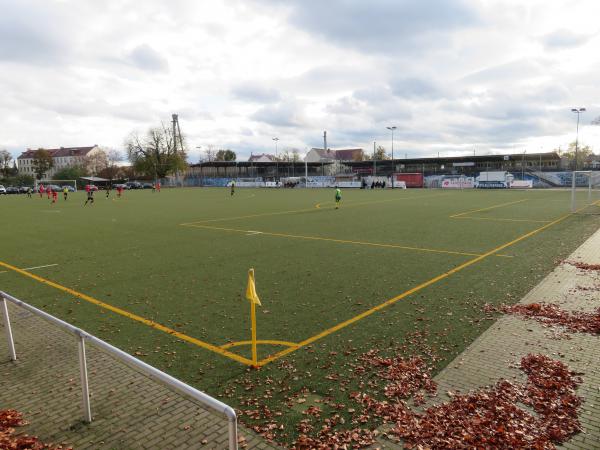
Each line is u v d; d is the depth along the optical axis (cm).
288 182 8488
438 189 6638
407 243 1514
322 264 1184
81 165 12300
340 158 13962
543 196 4350
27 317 758
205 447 389
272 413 445
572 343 600
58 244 1609
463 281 976
